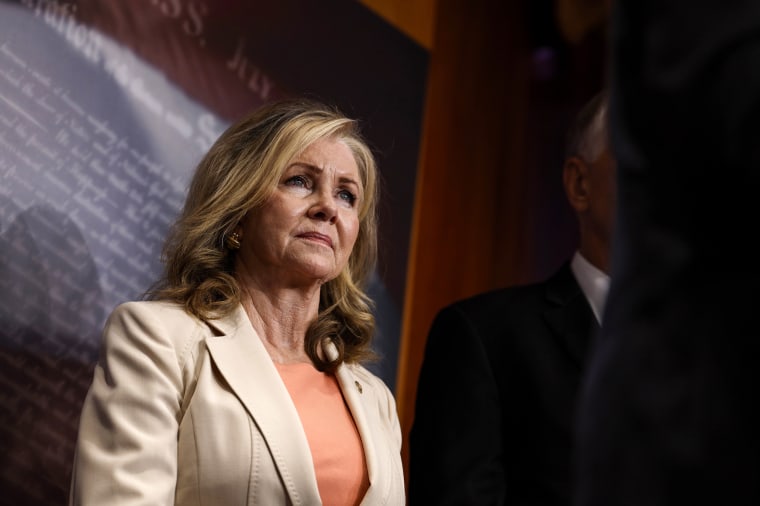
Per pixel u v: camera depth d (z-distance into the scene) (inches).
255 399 76.9
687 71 20.4
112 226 101.0
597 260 101.0
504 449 94.0
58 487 94.0
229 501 73.0
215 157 90.8
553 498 89.4
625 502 21.1
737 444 20.1
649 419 21.2
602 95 104.2
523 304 100.0
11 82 92.6
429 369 98.3
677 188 21.3
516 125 162.6
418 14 144.3
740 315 20.4
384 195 133.1
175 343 78.7
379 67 135.2
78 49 99.0
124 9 103.7
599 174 100.7
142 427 73.3
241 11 116.6
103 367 77.7
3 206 90.7
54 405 94.1
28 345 92.0
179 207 108.3
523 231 161.0
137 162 104.0
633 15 22.1
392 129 135.9
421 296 142.2
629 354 21.9
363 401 88.0
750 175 19.7
